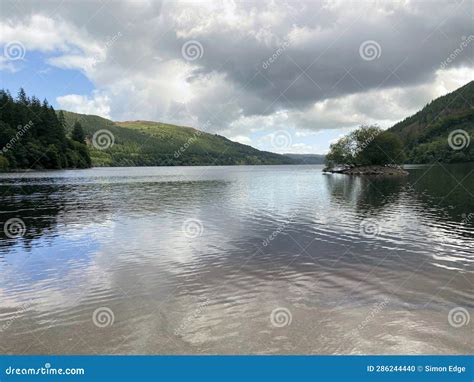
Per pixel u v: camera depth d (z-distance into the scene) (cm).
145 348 991
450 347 996
